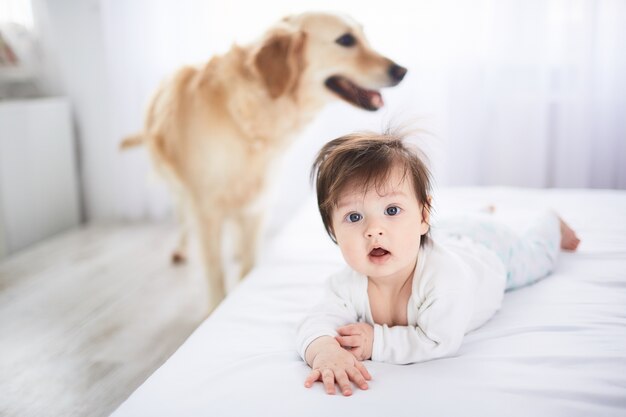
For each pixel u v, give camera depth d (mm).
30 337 1600
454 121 2346
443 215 1183
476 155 2383
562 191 1744
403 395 740
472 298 890
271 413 714
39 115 2533
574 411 686
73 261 2264
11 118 2375
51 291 1951
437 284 867
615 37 2180
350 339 854
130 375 1371
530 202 1612
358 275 938
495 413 689
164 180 1820
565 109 2268
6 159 2352
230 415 716
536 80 2260
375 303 925
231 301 1132
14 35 2664
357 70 1620
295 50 1575
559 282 1105
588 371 772
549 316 952
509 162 2354
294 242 1437
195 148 1635
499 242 1072
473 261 966
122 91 2600
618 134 2271
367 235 836
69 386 1322
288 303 1086
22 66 2641
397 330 874
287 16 1632
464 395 729
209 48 2457
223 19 2420
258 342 930
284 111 1631
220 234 1718
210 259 1723
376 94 1687
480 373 785
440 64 2311
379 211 841
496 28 2254
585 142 2260
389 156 859
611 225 1393
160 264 2199
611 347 832
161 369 868
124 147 2035
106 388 1311
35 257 2326
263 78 1577
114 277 2074
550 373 770
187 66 1697
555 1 2227
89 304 1831
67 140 2713
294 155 2518
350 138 916
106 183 2832
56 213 2658
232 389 774
